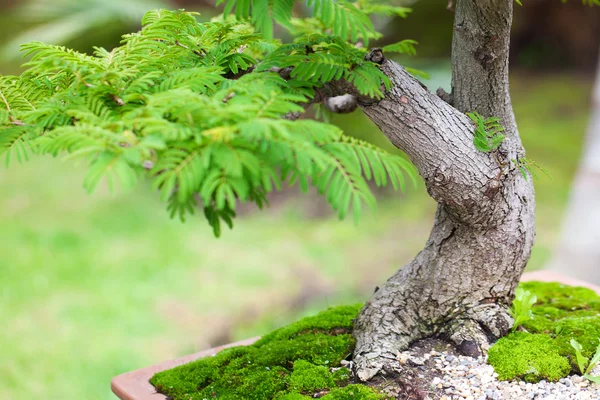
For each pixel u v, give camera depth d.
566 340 1.67
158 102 1.48
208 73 1.54
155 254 3.07
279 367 1.66
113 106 1.53
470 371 1.64
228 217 1.50
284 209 3.66
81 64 1.54
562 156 3.66
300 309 2.63
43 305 2.57
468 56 1.63
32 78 1.58
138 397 1.65
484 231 1.65
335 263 3.02
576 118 4.09
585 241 2.37
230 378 1.66
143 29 1.58
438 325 1.68
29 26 4.60
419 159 1.62
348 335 1.70
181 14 1.59
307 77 1.56
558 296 1.79
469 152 1.61
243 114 1.46
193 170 1.46
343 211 1.47
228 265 3.00
